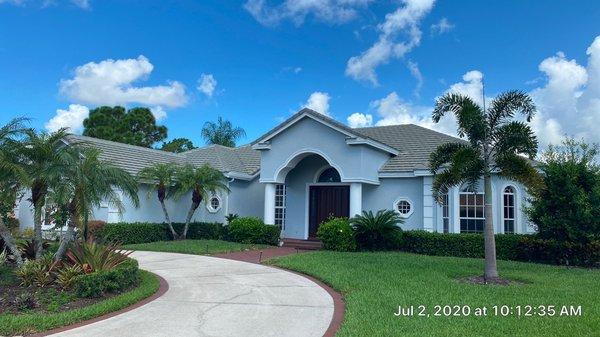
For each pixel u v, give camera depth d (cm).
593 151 1620
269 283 1152
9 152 1079
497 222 1852
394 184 2061
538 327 754
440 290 1027
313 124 2091
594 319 800
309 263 1408
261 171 2205
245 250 1889
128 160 2253
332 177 2264
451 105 1275
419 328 739
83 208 1098
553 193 1538
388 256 1638
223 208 2355
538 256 1623
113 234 1919
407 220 2012
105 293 980
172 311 863
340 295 1021
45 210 1206
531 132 1212
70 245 1115
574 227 1510
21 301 853
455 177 1241
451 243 1755
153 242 2075
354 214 1977
